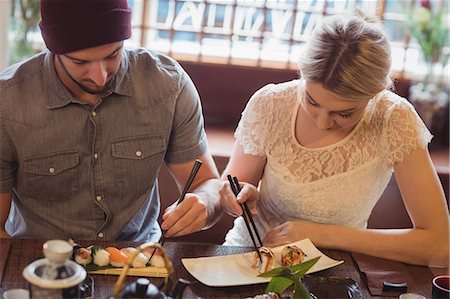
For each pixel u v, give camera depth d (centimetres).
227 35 310
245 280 164
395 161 198
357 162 200
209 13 307
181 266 169
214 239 284
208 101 312
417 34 302
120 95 191
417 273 180
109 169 193
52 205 195
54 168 190
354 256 183
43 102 186
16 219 202
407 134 197
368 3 309
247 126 209
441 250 189
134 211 200
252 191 190
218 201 197
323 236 186
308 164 202
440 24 300
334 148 200
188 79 204
